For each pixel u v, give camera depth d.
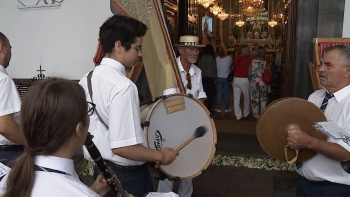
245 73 6.43
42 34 4.86
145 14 3.10
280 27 14.73
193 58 3.19
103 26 1.80
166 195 1.59
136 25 1.79
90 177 4.12
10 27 4.97
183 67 3.23
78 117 0.97
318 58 3.71
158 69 3.08
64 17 4.74
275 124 1.90
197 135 2.11
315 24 4.09
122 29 1.75
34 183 0.92
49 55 4.88
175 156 1.89
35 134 0.92
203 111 2.20
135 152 1.65
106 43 1.78
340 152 1.74
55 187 0.92
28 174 0.91
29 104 0.93
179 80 3.00
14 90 2.12
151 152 1.73
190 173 2.06
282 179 3.97
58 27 4.79
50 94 0.93
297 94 4.27
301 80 4.22
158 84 3.08
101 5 4.57
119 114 1.62
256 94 6.52
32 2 4.83
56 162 0.96
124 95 1.64
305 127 1.90
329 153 1.76
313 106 1.89
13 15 4.93
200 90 3.38
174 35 5.91
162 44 3.09
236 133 5.61
